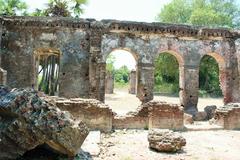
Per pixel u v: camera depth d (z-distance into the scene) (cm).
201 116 1905
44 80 2647
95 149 980
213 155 1015
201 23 4059
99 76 1917
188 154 1012
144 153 1000
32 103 803
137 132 1358
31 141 789
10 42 1906
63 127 810
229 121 1523
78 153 898
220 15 4156
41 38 1916
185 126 1509
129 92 3916
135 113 1446
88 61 1942
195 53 2030
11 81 1902
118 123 1420
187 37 2019
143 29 1956
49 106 817
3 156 786
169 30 1983
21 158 822
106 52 1930
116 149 1039
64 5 2750
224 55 2062
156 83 4712
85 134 872
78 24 1920
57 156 854
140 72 1967
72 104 1309
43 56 2538
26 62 1914
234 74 2072
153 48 1978
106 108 1338
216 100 3409
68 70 1927
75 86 1930
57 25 1912
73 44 1933
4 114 821
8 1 3008
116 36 1944
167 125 1427
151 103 1430
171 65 4175
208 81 4334
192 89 2019
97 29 1922
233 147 1147
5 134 783
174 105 1444
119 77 7431
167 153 1014
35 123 779
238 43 2070
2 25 1892
